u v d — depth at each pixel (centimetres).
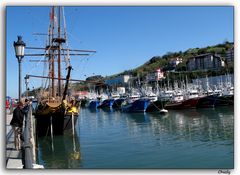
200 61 14338
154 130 3509
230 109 5362
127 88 12694
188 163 1923
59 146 2631
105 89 13188
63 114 2909
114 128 3869
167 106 5947
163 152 2259
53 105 2905
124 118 5228
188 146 2459
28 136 879
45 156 2292
